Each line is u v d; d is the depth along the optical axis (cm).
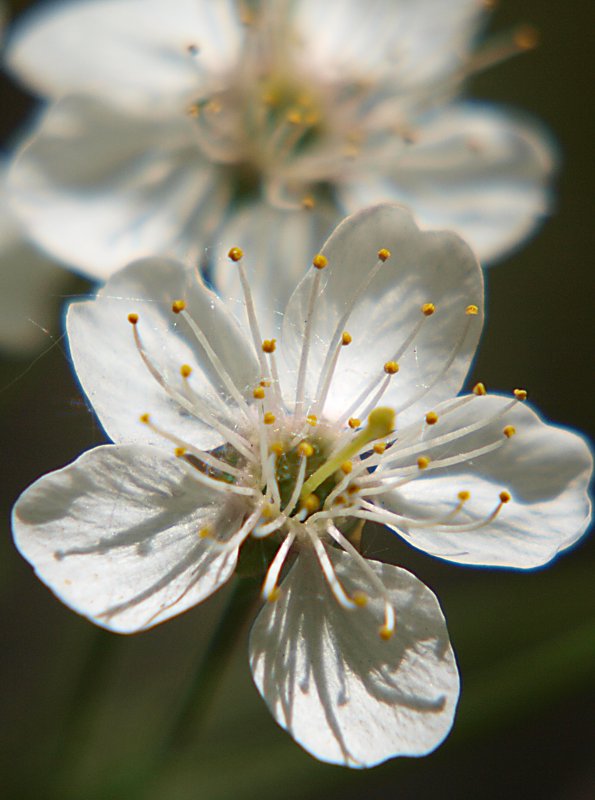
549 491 16
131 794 18
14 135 20
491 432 16
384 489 16
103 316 15
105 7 18
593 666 18
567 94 21
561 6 21
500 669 18
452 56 19
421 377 16
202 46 18
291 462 16
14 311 18
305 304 16
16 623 20
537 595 18
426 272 16
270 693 15
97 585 15
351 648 15
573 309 21
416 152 19
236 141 18
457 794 20
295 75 19
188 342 16
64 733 18
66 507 15
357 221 16
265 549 16
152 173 18
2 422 20
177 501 15
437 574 20
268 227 18
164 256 15
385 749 15
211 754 18
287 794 18
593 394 21
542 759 20
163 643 19
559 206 21
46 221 18
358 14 19
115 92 18
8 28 20
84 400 17
